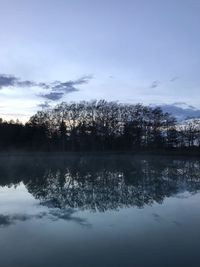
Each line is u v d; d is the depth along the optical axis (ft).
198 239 60.75
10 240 60.39
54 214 79.36
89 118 452.76
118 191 113.29
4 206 88.58
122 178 149.79
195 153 340.18
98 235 63.16
